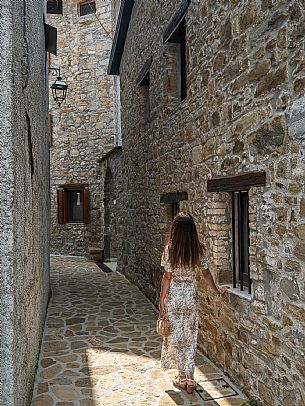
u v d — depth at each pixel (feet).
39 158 14.79
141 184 25.17
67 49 44.65
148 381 11.76
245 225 11.85
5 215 6.84
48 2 40.83
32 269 11.29
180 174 16.51
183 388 11.18
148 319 19.04
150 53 21.70
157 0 19.93
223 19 11.85
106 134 42.98
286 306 8.66
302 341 8.04
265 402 9.60
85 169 44.24
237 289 11.75
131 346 15.03
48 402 10.42
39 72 15.08
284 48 8.63
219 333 12.57
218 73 12.27
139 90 24.98
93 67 43.70
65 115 45.03
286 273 8.64
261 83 9.64
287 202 8.59
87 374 12.30
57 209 45.96
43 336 16.29
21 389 8.19
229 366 11.80
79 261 41.22
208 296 13.60
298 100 8.12
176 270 11.30
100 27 43.42
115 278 31.07
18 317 7.64
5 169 6.84
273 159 9.14
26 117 9.45
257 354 10.02
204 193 13.61
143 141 24.34
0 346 6.84
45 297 19.07
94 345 15.15
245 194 11.83
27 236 9.66
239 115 10.87
